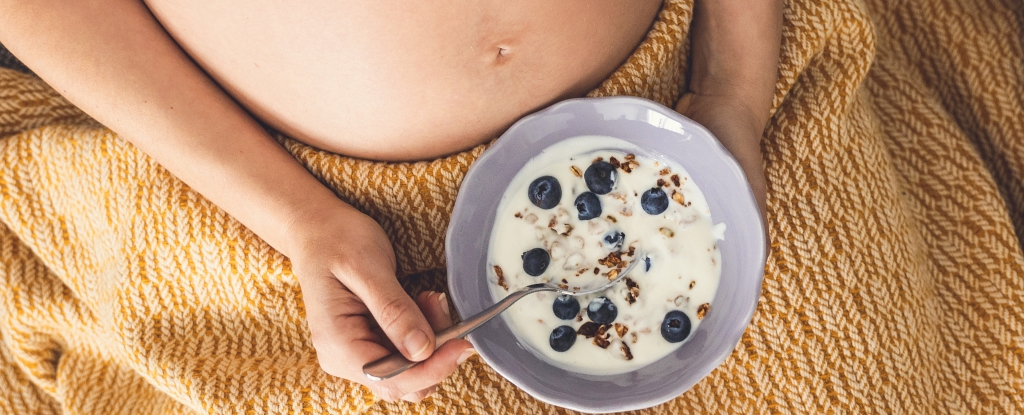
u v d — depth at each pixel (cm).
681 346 63
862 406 69
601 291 63
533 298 63
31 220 72
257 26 59
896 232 72
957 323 75
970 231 76
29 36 63
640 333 63
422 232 68
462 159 65
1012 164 83
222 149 65
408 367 58
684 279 63
